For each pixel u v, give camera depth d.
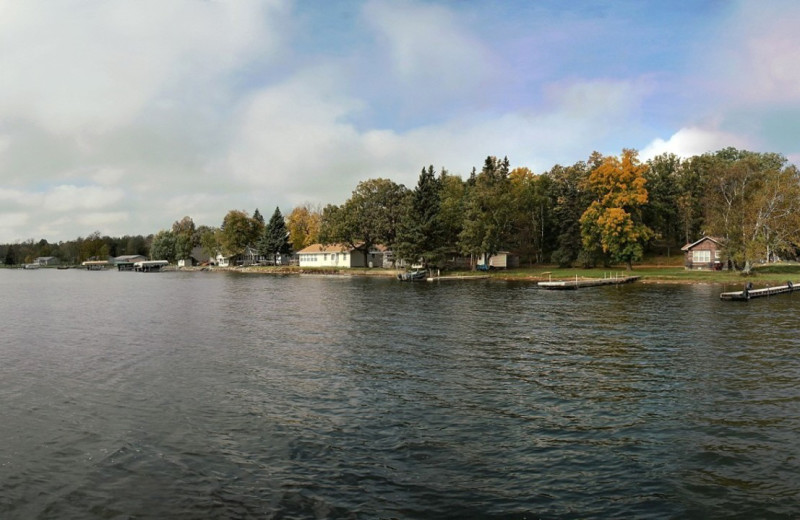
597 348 22.83
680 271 74.81
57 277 118.44
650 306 38.56
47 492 9.83
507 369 19.06
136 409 14.60
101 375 18.48
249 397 15.62
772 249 61.16
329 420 13.59
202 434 12.66
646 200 70.88
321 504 9.27
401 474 10.45
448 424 13.28
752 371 18.53
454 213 88.44
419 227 79.12
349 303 43.28
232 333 27.66
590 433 12.64
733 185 65.62
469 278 75.50
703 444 11.92
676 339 24.81
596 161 87.19
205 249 166.00
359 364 19.95
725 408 14.47
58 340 26.08
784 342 23.88
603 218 71.44
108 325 31.56
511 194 85.31
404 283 70.38
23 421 13.70
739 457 11.18
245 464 10.94
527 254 105.31
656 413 14.09
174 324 31.55
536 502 9.33
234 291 60.19
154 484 10.09
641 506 9.19
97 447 11.91
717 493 9.63
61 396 15.95
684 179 98.06
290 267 118.44
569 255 89.00
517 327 28.88
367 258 112.75
